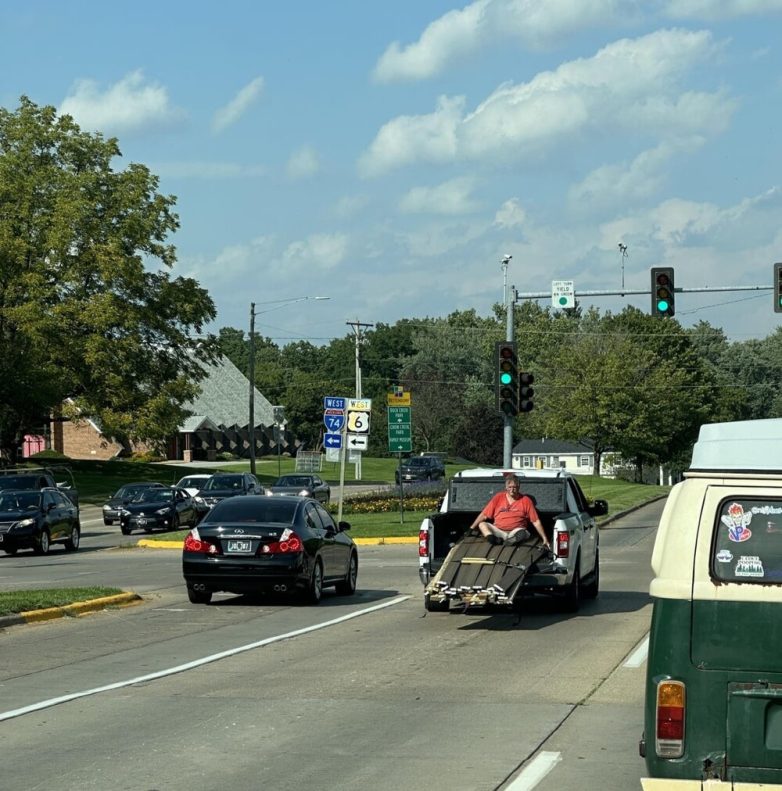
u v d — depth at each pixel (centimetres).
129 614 1989
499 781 876
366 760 944
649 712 677
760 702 661
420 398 13225
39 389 6562
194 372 7894
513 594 1714
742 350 15025
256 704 1178
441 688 1261
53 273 7088
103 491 7081
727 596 670
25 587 2484
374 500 5222
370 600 2184
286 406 14588
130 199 7462
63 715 1130
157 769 918
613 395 9712
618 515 4866
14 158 7200
